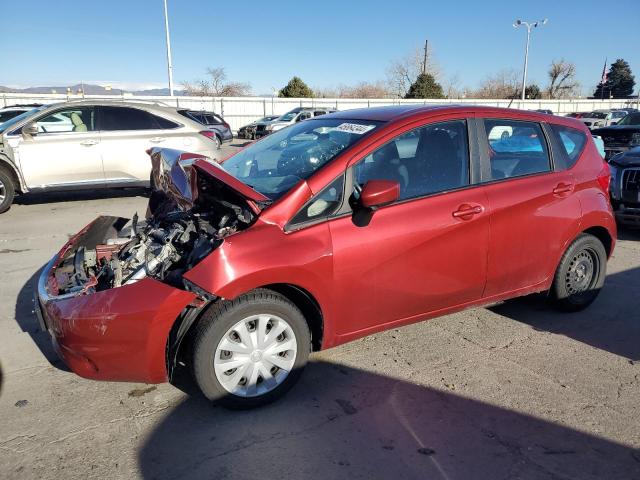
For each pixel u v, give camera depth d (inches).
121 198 389.4
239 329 117.6
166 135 361.7
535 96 2374.5
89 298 113.9
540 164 161.5
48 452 108.4
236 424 118.6
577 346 158.2
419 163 139.6
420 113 142.8
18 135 329.4
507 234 149.3
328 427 118.0
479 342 159.9
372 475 103.0
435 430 117.3
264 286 121.9
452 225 138.2
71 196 397.1
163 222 149.9
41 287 130.3
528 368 144.7
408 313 140.2
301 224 122.0
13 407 123.9
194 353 115.4
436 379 138.3
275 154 153.3
